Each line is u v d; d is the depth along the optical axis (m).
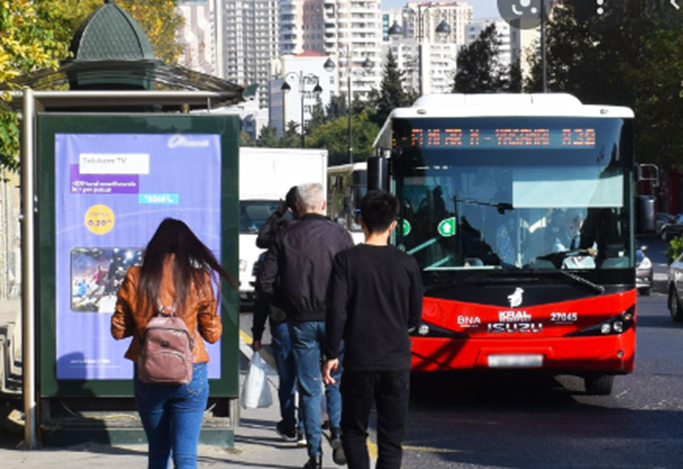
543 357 11.46
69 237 8.55
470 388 13.30
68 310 8.59
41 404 8.67
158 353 6.09
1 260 23.83
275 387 12.12
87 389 8.60
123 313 6.34
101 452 8.51
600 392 12.45
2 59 8.97
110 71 9.04
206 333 6.40
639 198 11.70
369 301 6.69
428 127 11.74
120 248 8.57
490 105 11.80
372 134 109.19
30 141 8.48
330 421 8.41
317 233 8.18
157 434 6.35
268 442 9.10
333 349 6.67
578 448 9.47
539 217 11.63
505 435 10.13
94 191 8.54
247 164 24.72
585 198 11.69
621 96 59.50
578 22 59.41
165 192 8.54
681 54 41.56
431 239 11.62
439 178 11.70
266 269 8.24
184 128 8.52
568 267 11.55
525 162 11.72
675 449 9.39
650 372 14.30
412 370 11.54
